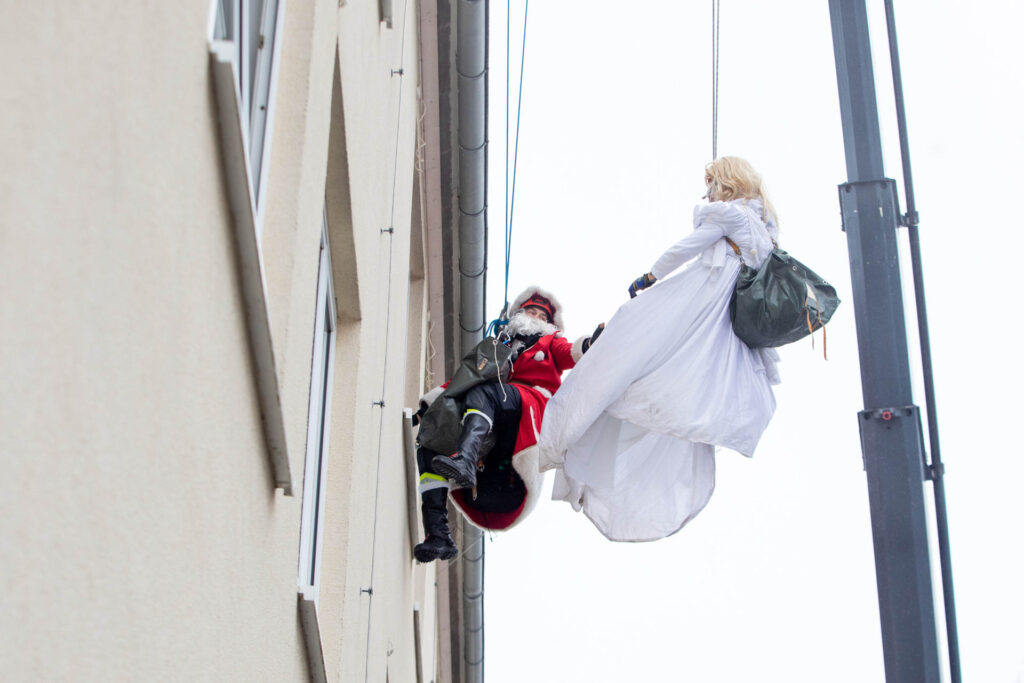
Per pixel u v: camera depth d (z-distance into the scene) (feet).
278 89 11.42
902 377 16.43
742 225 17.48
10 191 4.99
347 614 15.01
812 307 16.79
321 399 15.47
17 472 5.08
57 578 5.52
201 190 7.95
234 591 9.16
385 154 19.49
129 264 6.47
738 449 16.96
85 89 5.77
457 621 45.65
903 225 17.10
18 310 5.08
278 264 10.78
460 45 28.37
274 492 10.43
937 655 15.58
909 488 16.02
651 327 17.13
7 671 5.03
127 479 6.52
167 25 7.14
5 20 4.95
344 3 13.71
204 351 8.11
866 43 17.67
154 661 7.09
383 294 19.12
